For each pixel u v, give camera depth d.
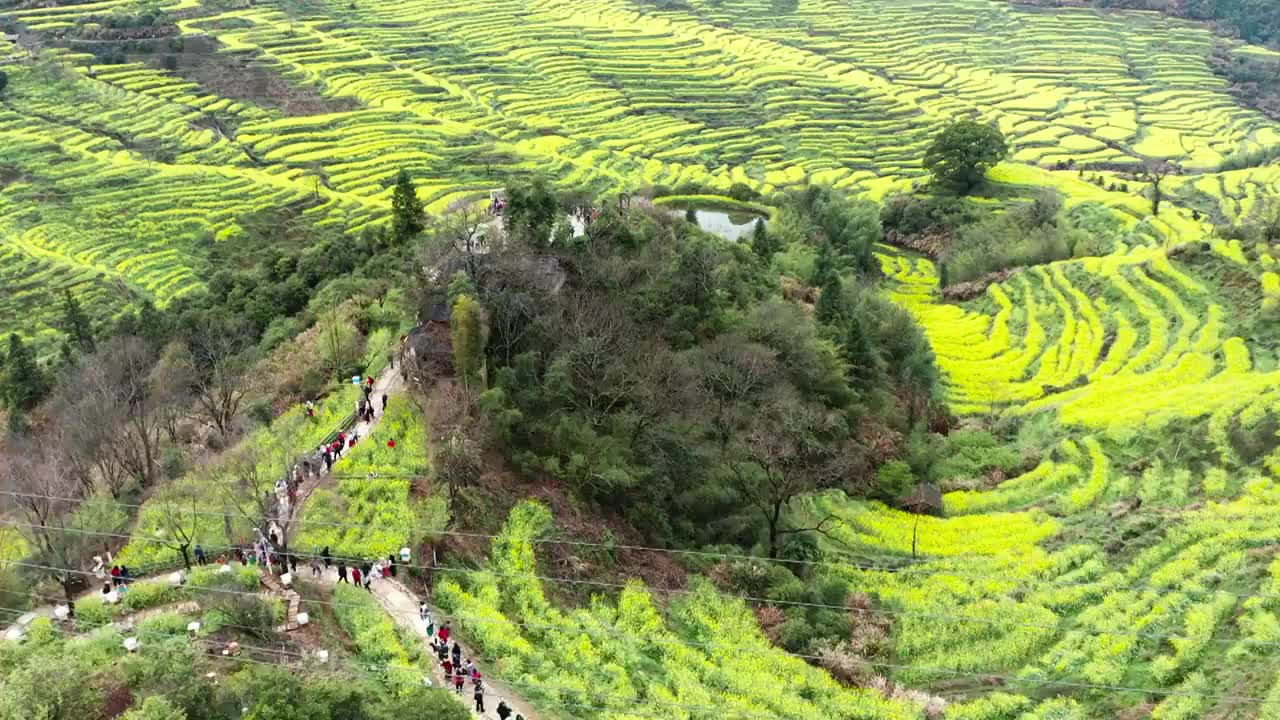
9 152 172.50
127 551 59.09
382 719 41.34
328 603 54.34
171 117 189.00
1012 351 112.38
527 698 51.09
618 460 71.12
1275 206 141.50
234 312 103.81
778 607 63.50
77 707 41.12
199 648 48.22
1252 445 80.56
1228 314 104.88
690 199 142.38
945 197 169.88
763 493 75.38
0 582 56.09
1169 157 196.00
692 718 52.81
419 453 67.62
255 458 65.06
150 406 78.38
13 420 84.56
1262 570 64.88
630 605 61.41
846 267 129.88
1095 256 135.50
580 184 170.88
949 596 66.44
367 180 169.50
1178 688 56.41
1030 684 58.31
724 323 87.38
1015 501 80.75
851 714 55.03
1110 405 91.44
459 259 81.69
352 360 82.06
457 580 58.97
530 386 74.81
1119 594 64.88
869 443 85.81
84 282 137.88
